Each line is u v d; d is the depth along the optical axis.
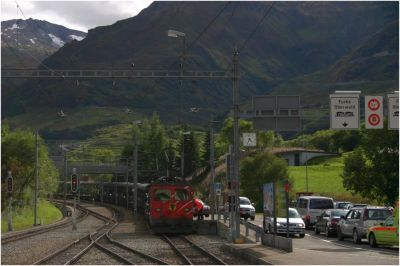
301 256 22.77
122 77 31.59
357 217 32.19
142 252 26.69
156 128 112.62
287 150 110.12
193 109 60.47
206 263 22.28
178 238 37.75
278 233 36.38
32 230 47.56
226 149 107.75
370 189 57.84
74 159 107.50
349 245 30.78
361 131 58.03
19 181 72.75
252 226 33.09
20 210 70.00
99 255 25.59
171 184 43.12
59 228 50.53
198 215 52.81
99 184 116.25
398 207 27.91
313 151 113.00
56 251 26.81
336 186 87.56
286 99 31.23
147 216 52.59
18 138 75.88
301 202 48.78
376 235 28.34
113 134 125.81
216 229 41.91
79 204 105.75
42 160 77.56
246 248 26.58
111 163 111.12
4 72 31.48
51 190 82.00
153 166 109.25
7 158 73.62
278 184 27.77
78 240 34.19
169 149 107.50
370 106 27.36
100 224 56.44
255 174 82.81
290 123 31.12
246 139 36.09
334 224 36.62
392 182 56.53
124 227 50.03
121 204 93.06
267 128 31.14
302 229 36.69
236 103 32.19
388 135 55.66
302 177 96.25
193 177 101.06
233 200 32.06
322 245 30.78
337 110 27.11
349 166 58.25
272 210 28.69
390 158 56.28
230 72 33.06
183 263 22.33
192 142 103.75
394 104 26.89
